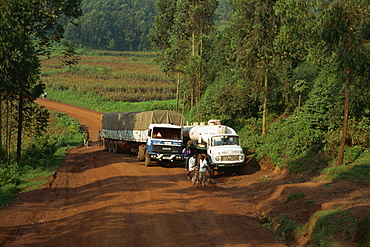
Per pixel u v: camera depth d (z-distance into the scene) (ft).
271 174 62.80
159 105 242.58
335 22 46.62
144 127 85.30
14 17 69.82
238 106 99.14
